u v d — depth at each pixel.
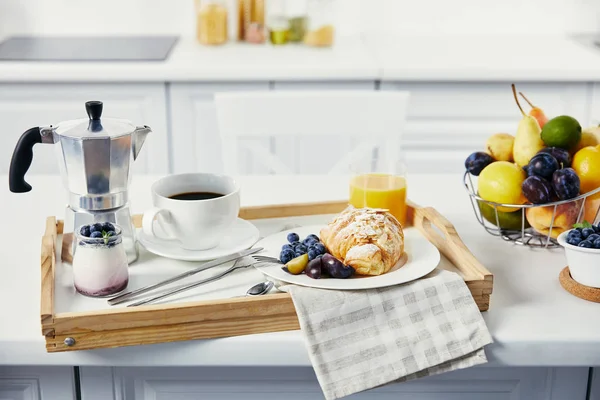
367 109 1.76
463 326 0.93
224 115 1.74
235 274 1.04
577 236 1.02
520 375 0.99
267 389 1.00
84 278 0.97
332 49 2.58
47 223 1.17
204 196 1.15
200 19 2.63
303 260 0.99
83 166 1.03
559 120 1.14
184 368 0.98
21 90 2.30
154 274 1.05
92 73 2.26
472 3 2.82
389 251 0.99
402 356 0.90
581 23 2.84
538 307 1.00
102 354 0.92
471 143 2.41
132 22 2.82
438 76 2.30
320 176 1.55
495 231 1.24
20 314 0.96
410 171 2.44
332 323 0.91
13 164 1.05
